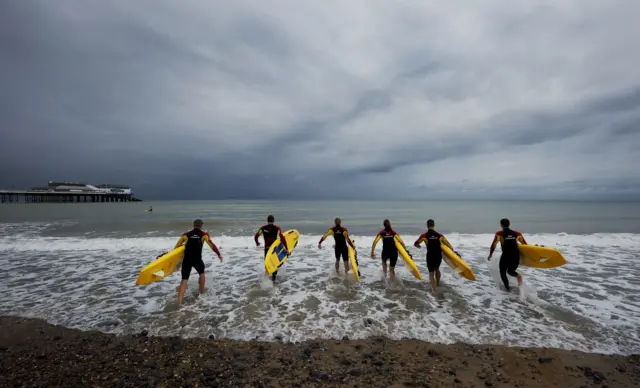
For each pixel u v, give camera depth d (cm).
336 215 3136
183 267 620
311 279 750
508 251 650
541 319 514
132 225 1930
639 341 441
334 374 361
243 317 527
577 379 354
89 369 371
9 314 542
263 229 769
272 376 356
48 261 970
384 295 632
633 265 889
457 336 457
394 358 397
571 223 2177
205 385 338
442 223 2211
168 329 483
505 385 342
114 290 675
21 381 345
